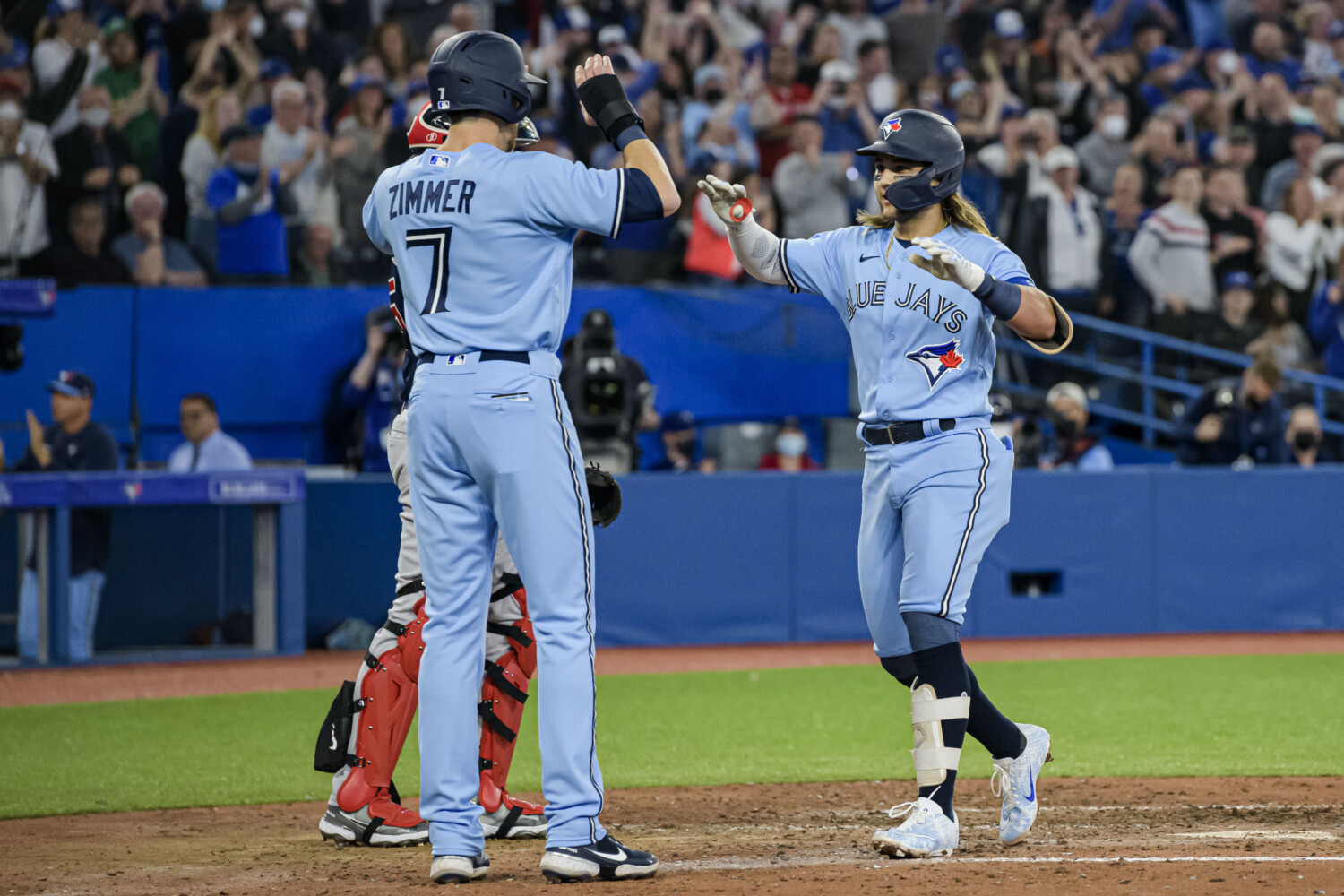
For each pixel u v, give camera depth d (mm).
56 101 42531
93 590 34969
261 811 19219
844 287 15141
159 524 35938
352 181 44125
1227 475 40062
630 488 37781
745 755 23438
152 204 42656
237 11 45188
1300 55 54562
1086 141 49250
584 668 13297
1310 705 28297
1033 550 39156
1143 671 33062
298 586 36312
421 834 16172
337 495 37812
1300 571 40344
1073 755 22938
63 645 34375
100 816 18859
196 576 36312
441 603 13555
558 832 13211
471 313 13117
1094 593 39531
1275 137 50906
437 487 13414
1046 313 13812
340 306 43594
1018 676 32406
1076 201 46562
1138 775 21109
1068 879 12922
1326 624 40438
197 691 30984
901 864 13891
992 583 39062
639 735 25531
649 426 40156
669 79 48500
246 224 43250
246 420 43094
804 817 18156
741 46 51219
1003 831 15297
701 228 45594
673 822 17875
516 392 13031
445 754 13430
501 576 16344
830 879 13086
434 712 13438
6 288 35281
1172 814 17750
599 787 13398
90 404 38438
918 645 14469
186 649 36000
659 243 46219
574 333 44875
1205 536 39969
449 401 13078
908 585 14555
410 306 13523
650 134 47406
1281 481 40281
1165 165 48969
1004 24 51000
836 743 24641
